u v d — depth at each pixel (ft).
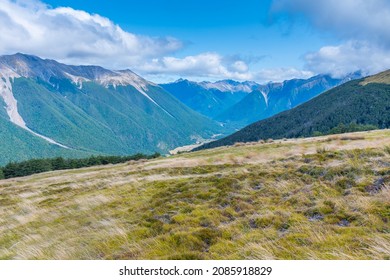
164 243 42.45
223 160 141.49
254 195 58.39
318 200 49.01
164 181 91.40
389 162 62.90
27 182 186.09
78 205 80.79
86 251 45.83
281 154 136.15
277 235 39.60
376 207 41.57
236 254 35.83
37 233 63.67
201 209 55.26
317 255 32.35
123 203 73.46
